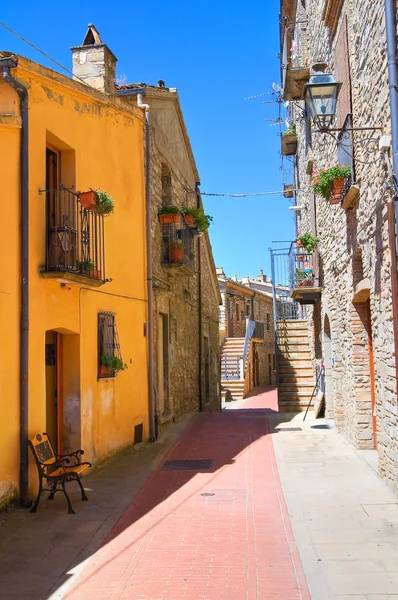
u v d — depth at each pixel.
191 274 13.24
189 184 15.95
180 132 14.52
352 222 8.29
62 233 7.21
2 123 6.45
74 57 10.43
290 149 18.47
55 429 7.80
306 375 15.34
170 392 12.57
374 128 6.04
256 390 31.30
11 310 6.35
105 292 8.92
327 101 6.27
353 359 8.81
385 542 5.00
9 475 6.21
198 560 4.78
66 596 4.16
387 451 6.66
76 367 7.89
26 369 6.44
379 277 6.54
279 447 9.61
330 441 9.90
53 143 7.82
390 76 5.55
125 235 9.95
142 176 10.96
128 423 9.69
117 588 4.27
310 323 15.66
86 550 5.09
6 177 6.45
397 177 5.50
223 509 6.24
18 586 4.34
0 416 6.11
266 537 5.29
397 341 5.70
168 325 12.59
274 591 4.11
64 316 7.50
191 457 9.12
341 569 4.46
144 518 6.00
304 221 15.73
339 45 8.41
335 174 8.10
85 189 8.40
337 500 6.32
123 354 9.57
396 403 6.03
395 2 5.55
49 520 5.91
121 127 10.02
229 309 31.62
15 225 6.49
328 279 11.23
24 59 6.77
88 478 7.80
